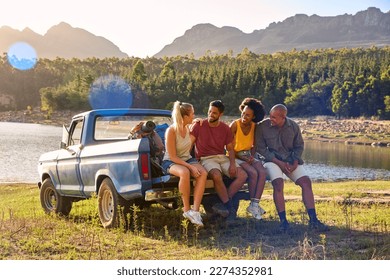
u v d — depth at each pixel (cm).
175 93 16225
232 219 817
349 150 7094
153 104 16425
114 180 795
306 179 803
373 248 654
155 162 774
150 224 848
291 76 17662
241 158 809
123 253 658
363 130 11225
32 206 1327
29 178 3112
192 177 762
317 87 16312
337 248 674
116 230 789
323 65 18562
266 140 809
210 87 16112
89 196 908
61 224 867
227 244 716
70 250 673
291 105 15888
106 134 921
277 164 798
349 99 15262
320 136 10244
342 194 1377
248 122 799
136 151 755
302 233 763
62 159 970
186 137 768
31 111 18062
